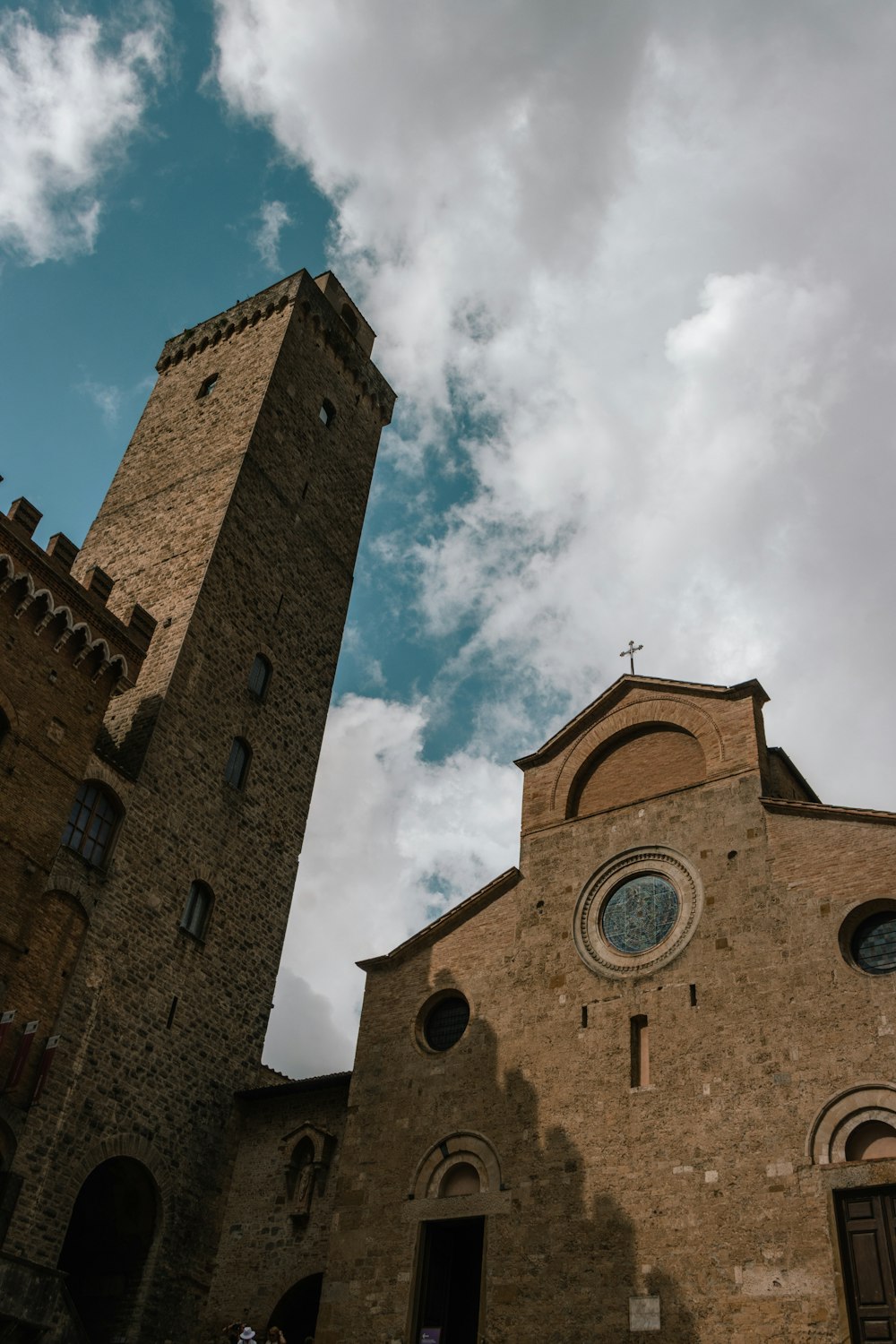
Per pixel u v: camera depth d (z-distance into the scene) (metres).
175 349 55.50
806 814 28.48
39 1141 28.44
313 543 47.69
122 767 34.50
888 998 24.66
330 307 54.97
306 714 43.94
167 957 34.19
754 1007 26.30
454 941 32.78
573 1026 28.72
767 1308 22.47
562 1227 25.81
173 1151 32.41
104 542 46.28
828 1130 23.81
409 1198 28.50
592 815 32.53
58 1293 27.66
